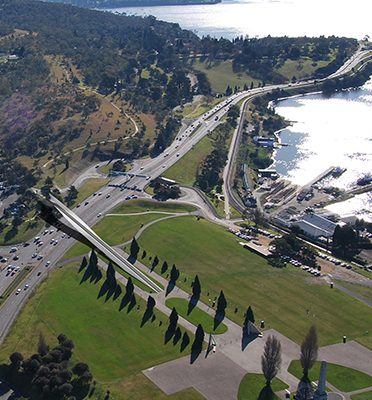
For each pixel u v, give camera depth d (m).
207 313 169.38
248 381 140.75
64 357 145.62
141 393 136.50
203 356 150.12
